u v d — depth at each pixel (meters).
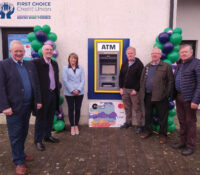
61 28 4.09
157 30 4.00
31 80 2.46
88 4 4.01
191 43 5.48
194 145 3.05
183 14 5.30
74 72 3.61
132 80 3.81
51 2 4.04
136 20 4.00
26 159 2.76
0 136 3.62
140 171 2.51
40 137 3.10
